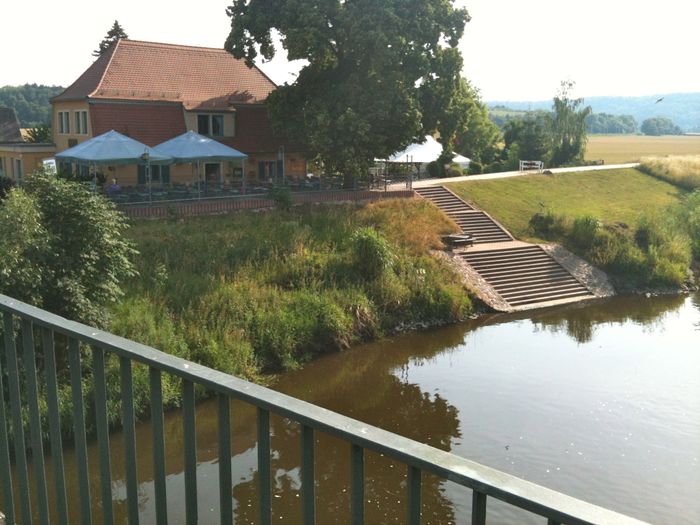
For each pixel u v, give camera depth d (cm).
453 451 1758
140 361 256
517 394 2178
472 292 3234
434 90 3972
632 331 2947
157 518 266
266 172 4534
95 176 3195
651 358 2559
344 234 3278
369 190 4188
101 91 4022
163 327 2083
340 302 2722
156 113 4128
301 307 2573
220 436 238
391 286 2927
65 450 1434
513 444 1798
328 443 1659
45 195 1753
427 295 3000
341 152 3712
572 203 4775
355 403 2098
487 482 171
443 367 2436
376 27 3650
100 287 1792
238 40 3956
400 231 3594
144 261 2570
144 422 1627
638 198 5141
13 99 14312
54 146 4459
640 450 1762
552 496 163
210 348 2111
